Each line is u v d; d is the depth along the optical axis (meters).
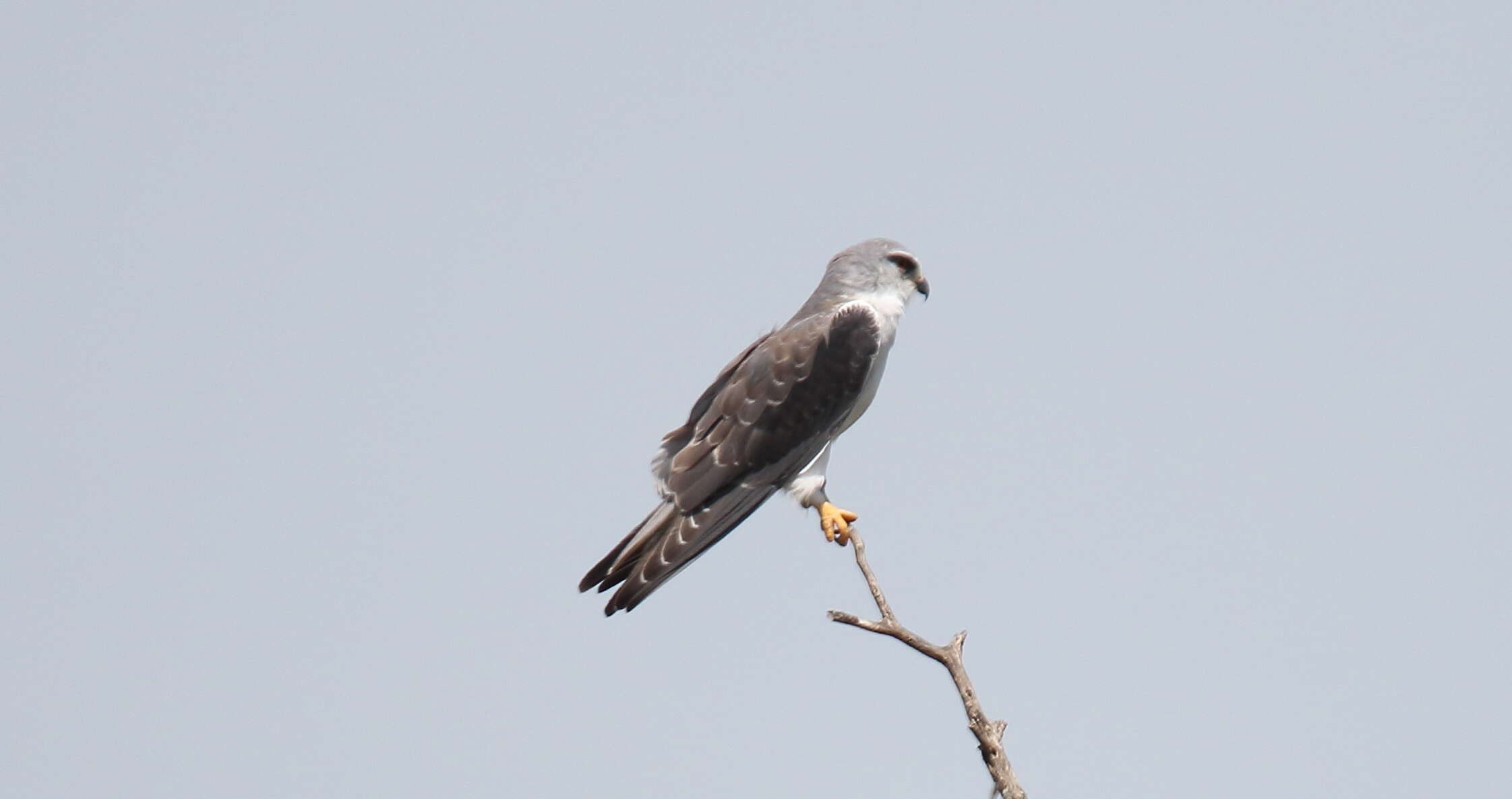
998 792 7.92
